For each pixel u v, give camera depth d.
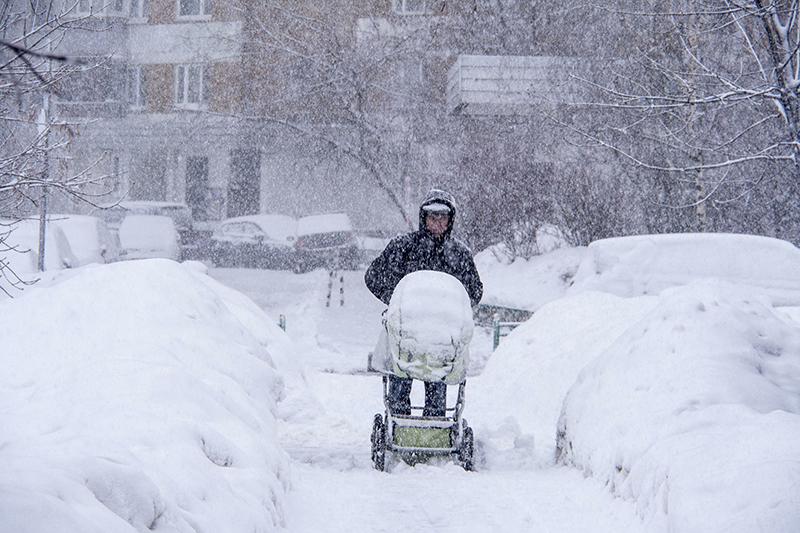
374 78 78.25
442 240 18.22
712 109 42.88
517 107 58.75
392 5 88.88
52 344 17.20
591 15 53.34
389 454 17.55
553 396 24.81
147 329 17.78
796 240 46.41
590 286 39.47
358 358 42.78
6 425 12.31
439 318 16.36
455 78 63.91
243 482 11.49
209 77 102.81
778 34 31.09
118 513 8.24
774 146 33.66
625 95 37.00
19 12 20.75
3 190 20.67
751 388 13.80
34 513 6.54
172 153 104.19
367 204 97.75
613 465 13.68
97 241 53.84
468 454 16.98
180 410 13.11
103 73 84.06
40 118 21.92
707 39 42.28
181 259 68.75
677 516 10.64
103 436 11.19
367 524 12.69
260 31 82.75
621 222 50.81
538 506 13.62
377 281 18.28
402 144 76.62
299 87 79.06
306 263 74.31
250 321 28.42
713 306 15.77
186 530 8.95
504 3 70.06
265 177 101.81
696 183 45.09
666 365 15.01
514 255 53.09
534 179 53.31
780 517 9.29
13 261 39.62
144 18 102.81
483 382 29.44
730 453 11.15
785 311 28.48
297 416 22.98
